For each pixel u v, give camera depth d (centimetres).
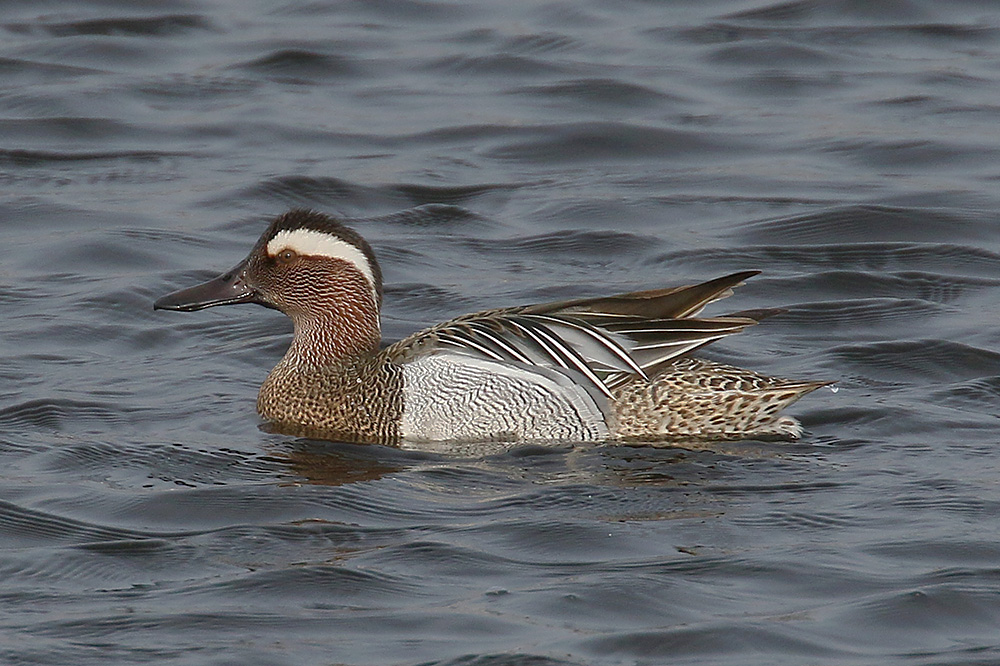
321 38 2669
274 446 1321
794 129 2286
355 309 1409
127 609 996
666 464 1263
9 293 1695
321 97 2427
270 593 1021
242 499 1186
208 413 1398
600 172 2147
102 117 2306
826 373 1486
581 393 1329
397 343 1395
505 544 1097
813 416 1367
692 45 2630
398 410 1350
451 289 1734
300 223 1417
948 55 2580
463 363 1350
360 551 1087
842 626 974
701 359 1422
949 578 1033
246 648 941
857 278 1755
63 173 2111
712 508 1161
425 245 1878
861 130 2267
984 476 1222
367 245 1427
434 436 1345
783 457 1273
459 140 2255
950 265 1817
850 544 1093
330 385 1377
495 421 1339
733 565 1057
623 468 1258
